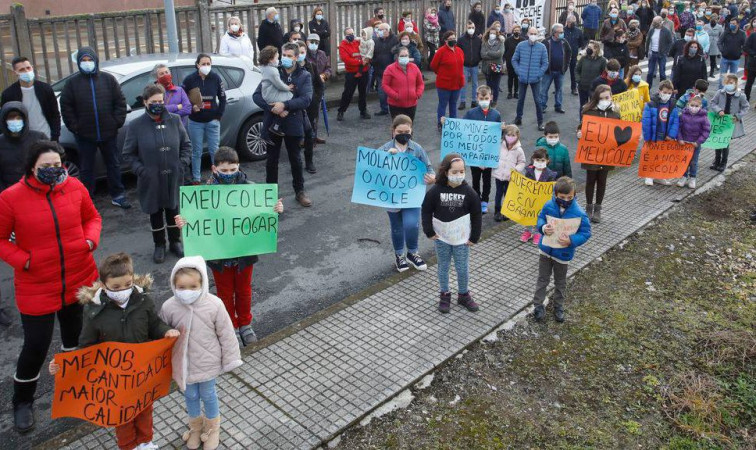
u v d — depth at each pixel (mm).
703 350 5852
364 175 6703
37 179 4367
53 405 3789
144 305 3914
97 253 7336
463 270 5965
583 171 10711
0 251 4359
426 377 5160
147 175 6852
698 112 9117
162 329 3947
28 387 4613
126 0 21562
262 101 8242
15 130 5922
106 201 8953
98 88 8156
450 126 8312
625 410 5027
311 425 4500
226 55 10555
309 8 15203
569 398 5113
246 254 5410
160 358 3928
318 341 5527
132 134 6863
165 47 13953
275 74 8133
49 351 5555
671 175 9430
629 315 6312
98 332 3832
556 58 13609
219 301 4102
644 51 18891
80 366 3781
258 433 4406
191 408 4199
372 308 6094
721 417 5035
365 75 13164
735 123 10305
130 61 9695
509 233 7973
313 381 4984
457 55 11984
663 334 6047
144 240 7746
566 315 6230
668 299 6688
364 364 5211
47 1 20281
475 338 5633
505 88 17109
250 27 14219
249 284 5480
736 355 5762
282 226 8188
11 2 19609
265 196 5449
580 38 16234
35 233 4398
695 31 18641
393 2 16906
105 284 3791
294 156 8625
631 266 7328
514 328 5930
